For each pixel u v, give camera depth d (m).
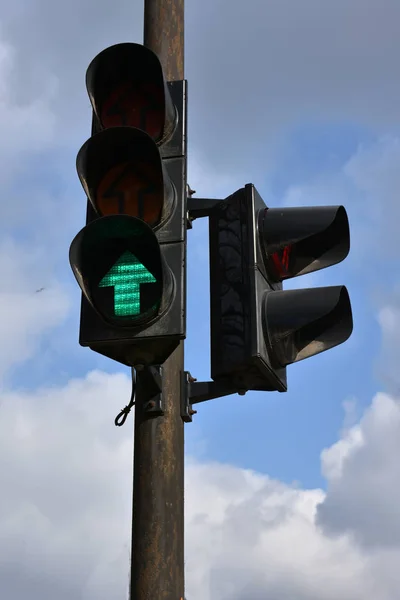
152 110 5.36
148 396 5.32
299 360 5.34
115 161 5.05
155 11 6.32
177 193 5.04
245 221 5.30
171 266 4.82
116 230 4.73
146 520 5.10
